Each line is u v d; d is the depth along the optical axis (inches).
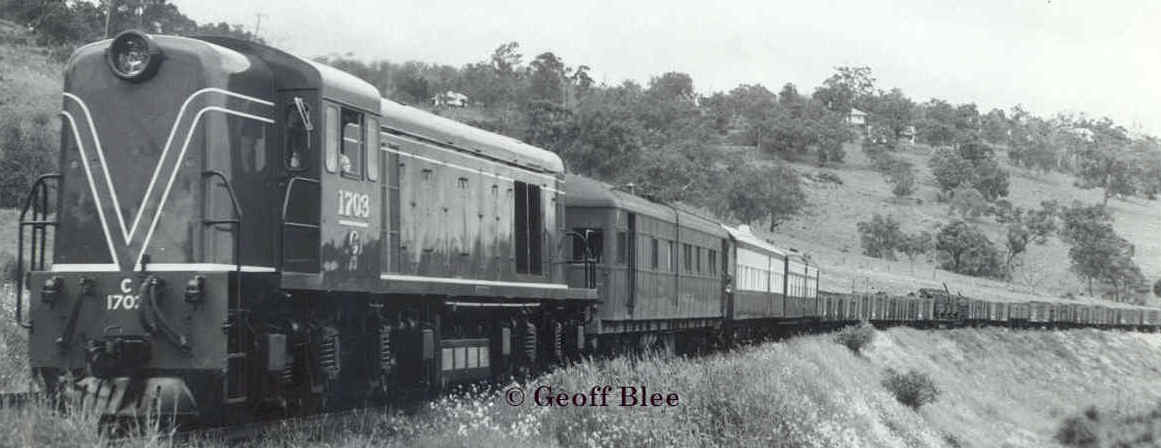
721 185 4372.5
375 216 527.5
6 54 2871.6
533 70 5659.5
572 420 625.3
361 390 537.3
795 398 880.9
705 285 1192.8
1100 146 7475.4
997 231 5236.2
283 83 487.5
